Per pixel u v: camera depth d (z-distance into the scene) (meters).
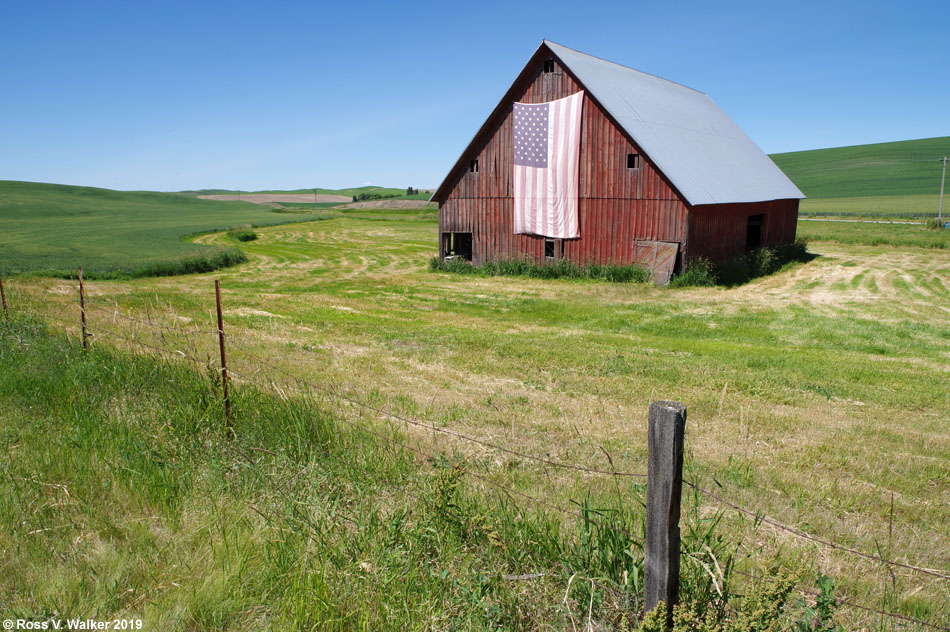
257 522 4.57
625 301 21.86
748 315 18.89
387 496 5.10
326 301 21.61
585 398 9.57
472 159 31.06
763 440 7.96
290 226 78.56
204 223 83.50
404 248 48.66
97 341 9.05
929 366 12.70
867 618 4.00
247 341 12.87
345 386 9.44
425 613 3.57
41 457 5.43
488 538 4.27
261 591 3.79
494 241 30.88
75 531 4.42
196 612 3.61
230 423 6.29
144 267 31.33
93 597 3.71
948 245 39.44
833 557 4.88
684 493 5.93
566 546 4.23
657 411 3.01
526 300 22.08
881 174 143.50
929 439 8.14
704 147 30.55
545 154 28.36
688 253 24.97
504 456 6.85
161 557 4.14
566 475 6.34
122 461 5.36
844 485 6.55
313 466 5.25
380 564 3.96
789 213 35.44
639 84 32.56
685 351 13.66
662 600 3.15
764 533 5.19
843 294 23.22
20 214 107.50
